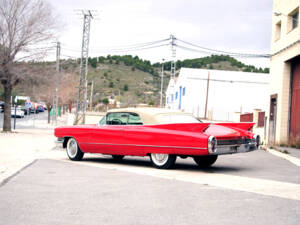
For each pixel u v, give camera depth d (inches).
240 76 1931.6
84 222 167.9
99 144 378.6
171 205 200.1
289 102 773.3
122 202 206.7
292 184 267.4
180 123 320.5
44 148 558.9
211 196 222.8
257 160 441.4
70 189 241.9
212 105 1884.8
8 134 889.5
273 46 850.8
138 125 352.2
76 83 2391.7
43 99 1807.3
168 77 6299.2
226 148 318.3
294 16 759.7
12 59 885.8
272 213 184.1
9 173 307.4
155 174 309.4
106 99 3698.3
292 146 690.8
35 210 188.4
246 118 1072.2
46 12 912.3
